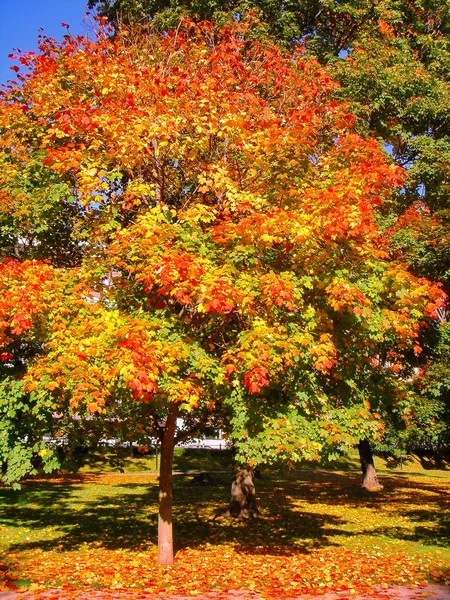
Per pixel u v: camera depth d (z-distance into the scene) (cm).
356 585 834
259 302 786
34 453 858
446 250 1271
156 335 754
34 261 820
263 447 778
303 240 746
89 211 930
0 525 1324
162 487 998
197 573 907
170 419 977
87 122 868
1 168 936
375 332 851
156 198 957
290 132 883
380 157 923
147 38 1291
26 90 1056
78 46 1153
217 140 1018
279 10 1619
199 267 702
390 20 1630
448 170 1356
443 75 1638
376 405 953
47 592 758
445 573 916
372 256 852
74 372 709
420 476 2847
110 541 1179
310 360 788
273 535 1280
